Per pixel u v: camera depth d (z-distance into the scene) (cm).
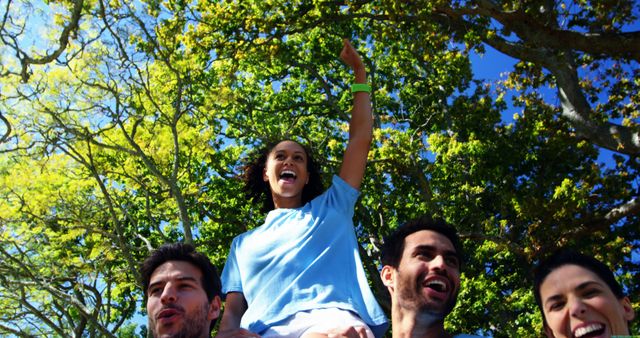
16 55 1011
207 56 1692
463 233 1680
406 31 1659
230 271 435
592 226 1576
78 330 1633
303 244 413
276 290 395
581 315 290
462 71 1892
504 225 1647
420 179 1778
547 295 304
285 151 482
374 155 1745
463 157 1870
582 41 1512
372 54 2208
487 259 1789
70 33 1083
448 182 1866
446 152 1770
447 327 1630
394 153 1692
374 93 2130
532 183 1812
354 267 419
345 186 454
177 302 352
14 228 1377
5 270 1214
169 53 1220
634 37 1500
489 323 1692
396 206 1975
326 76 2261
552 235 1566
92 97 1173
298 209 450
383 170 1822
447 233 383
